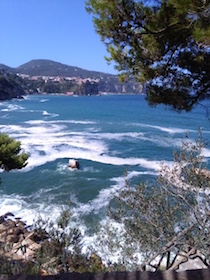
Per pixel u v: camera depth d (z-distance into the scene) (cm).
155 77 582
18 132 4025
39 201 1678
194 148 434
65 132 4125
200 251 352
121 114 6906
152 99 607
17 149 1069
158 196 417
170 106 623
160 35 534
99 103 11238
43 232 738
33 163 2434
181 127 4697
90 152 2877
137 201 423
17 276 288
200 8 415
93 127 4697
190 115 6444
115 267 426
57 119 5809
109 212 473
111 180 2036
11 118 5850
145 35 549
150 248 394
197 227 367
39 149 2938
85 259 538
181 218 391
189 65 563
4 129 4294
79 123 5188
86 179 2055
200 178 396
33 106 9400
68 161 2516
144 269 388
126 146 3175
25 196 1766
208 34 421
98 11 528
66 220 629
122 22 533
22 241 1013
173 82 584
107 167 2353
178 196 410
